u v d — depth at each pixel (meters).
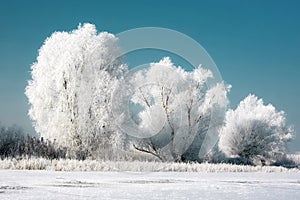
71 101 37.41
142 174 25.16
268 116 59.22
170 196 15.23
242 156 57.22
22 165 26.33
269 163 56.62
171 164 31.48
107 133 36.53
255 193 16.72
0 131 37.03
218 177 24.69
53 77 38.31
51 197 14.36
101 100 36.75
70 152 36.50
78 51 38.06
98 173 24.67
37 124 38.88
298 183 21.66
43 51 39.31
